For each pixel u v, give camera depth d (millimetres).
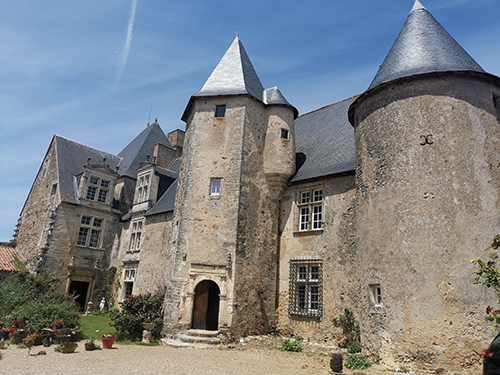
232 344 10938
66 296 16328
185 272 12258
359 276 9609
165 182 20891
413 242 8289
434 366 7414
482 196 8141
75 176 21922
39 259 18797
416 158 8789
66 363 7707
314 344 11273
